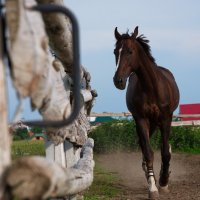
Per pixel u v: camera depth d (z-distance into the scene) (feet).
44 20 12.75
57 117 11.88
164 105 38.40
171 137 73.82
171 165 56.65
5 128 7.51
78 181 14.44
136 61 37.19
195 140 73.61
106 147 70.18
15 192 7.41
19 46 7.54
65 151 21.01
